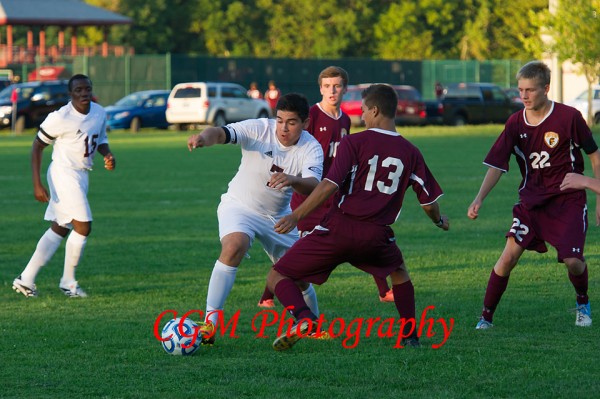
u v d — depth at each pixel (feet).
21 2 520.42
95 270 96.12
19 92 368.27
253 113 404.16
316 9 631.97
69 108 83.51
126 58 474.90
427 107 398.01
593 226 126.41
